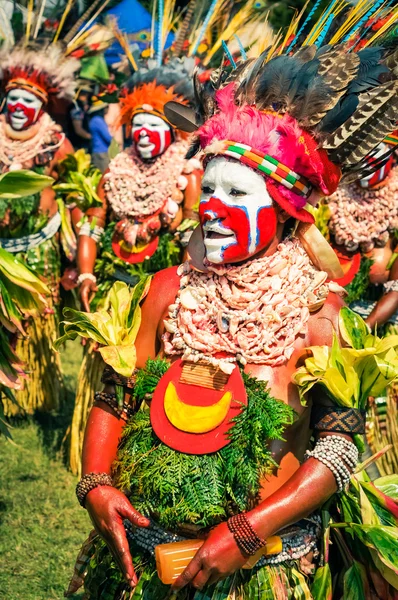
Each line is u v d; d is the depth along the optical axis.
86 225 4.83
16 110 5.28
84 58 5.45
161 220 4.70
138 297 2.63
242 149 2.40
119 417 2.61
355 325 2.48
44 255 5.38
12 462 4.98
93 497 2.47
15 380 3.59
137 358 2.67
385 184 4.41
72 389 6.28
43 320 5.63
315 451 2.41
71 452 4.89
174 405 2.44
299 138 2.40
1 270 3.37
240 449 2.35
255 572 2.47
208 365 2.46
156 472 2.38
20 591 3.72
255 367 2.45
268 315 2.44
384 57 2.55
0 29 5.42
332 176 2.49
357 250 4.48
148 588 2.50
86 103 7.48
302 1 4.62
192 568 2.33
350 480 2.57
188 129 2.67
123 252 4.76
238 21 4.76
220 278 2.50
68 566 3.94
